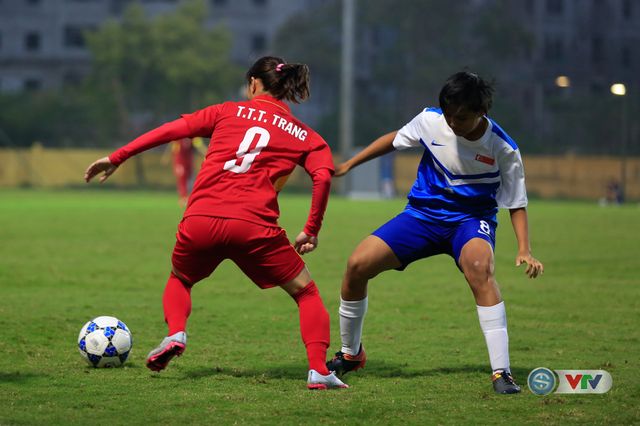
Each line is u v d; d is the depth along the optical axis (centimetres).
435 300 3272
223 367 2062
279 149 1844
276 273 1845
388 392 1814
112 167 1831
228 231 1797
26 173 17325
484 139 1869
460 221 1922
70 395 1750
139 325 2648
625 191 15325
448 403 1716
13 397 1728
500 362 1836
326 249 5081
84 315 2809
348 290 1956
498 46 19612
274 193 1842
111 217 7419
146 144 1836
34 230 6075
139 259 4484
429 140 1919
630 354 2277
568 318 2906
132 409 1641
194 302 3164
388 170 13512
